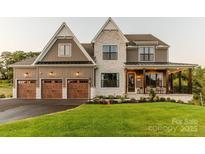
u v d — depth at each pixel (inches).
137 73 1090.1
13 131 505.0
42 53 1024.9
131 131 509.7
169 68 1006.4
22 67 1045.2
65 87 1013.8
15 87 1046.4
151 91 959.0
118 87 1044.5
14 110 716.0
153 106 737.0
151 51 1101.1
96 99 908.0
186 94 959.0
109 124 539.5
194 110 674.2
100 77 1048.2
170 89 1123.3
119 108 701.3
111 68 1048.2
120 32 1048.8
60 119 571.8
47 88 1020.5
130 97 974.4
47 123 543.5
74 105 807.7
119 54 1050.1
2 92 1203.9
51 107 767.1
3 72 1231.5
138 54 1099.3
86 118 579.8
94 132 501.0
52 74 1018.1
